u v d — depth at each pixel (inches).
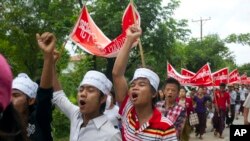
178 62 871.1
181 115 221.8
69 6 642.8
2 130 70.0
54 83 153.6
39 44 126.7
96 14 644.7
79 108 139.9
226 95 615.5
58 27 585.0
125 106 146.6
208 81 628.1
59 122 486.6
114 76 149.0
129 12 222.7
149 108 139.2
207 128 718.5
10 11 595.5
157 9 693.3
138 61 716.7
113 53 230.8
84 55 519.5
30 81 138.3
